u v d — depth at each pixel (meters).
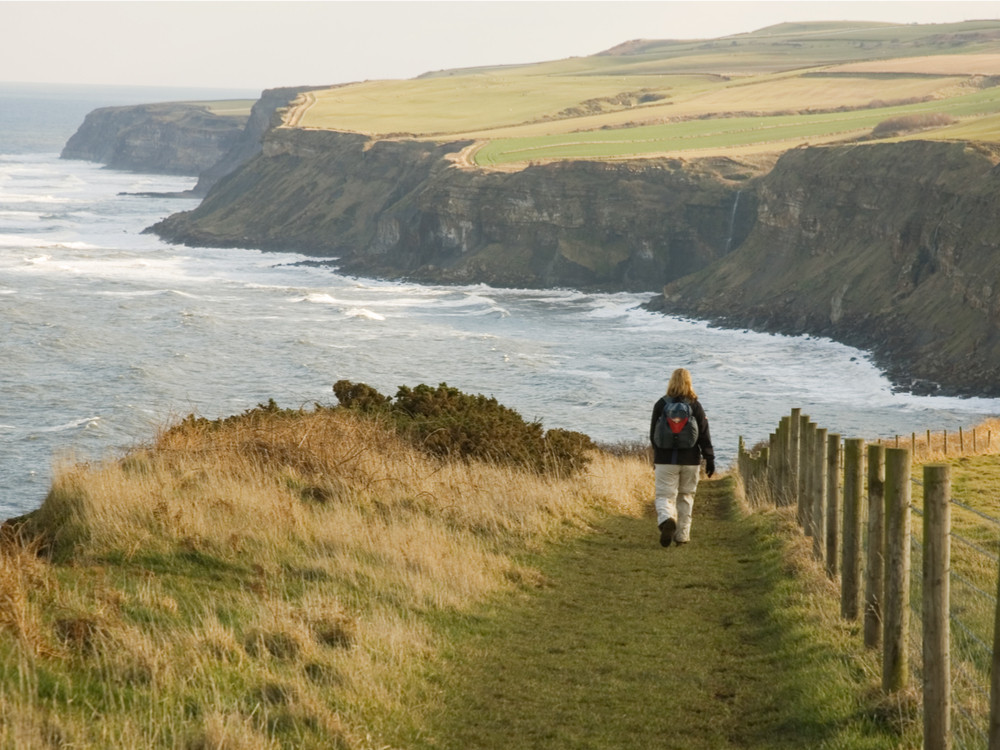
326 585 9.54
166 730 5.78
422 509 13.95
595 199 157.50
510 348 98.00
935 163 113.44
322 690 6.93
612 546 14.34
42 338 86.44
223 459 13.89
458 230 164.25
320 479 14.20
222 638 7.27
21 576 7.35
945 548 6.27
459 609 9.94
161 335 93.56
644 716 7.48
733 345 106.25
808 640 8.90
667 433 12.66
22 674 5.80
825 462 12.25
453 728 7.04
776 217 132.62
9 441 55.50
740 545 14.66
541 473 19.22
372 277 159.75
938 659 6.23
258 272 158.75
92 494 10.45
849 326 109.19
